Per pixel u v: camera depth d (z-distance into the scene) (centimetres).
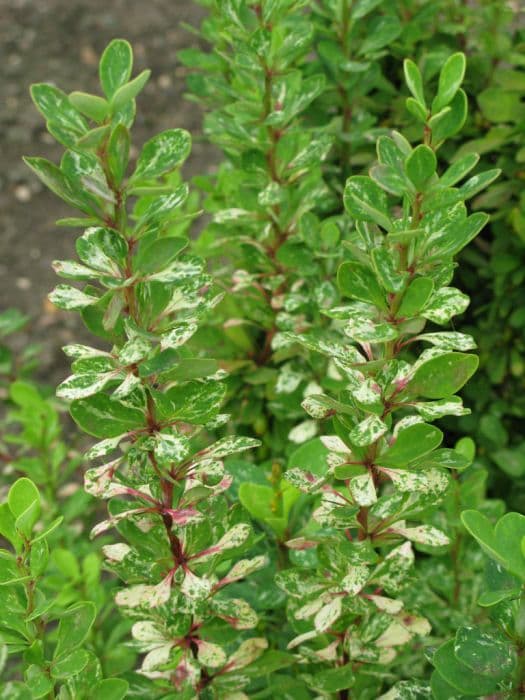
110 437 34
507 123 66
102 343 113
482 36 65
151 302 33
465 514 31
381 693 46
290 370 54
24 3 155
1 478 73
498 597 31
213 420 36
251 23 47
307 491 35
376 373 34
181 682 36
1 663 31
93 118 31
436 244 32
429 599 49
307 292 54
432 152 30
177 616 37
